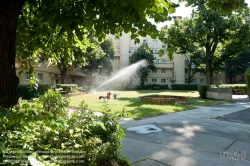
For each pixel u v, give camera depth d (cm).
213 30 2603
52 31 523
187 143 537
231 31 2631
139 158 427
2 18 315
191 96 2414
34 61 618
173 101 1472
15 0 325
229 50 3002
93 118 347
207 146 513
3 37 320
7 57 327
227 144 532
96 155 271
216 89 1914
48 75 3169
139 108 1174
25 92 1830
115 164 302
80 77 4969
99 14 335
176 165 394
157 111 1064
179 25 2830
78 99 1844
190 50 3059
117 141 329
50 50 591
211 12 2436
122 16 307
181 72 5791
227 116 989
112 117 346
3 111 203
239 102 1708
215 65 3114
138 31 333
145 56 5350
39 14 406
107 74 4878
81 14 380
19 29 488
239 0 752
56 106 484
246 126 756
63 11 384
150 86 5228
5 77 326
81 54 2922
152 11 313
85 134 305
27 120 193
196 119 888
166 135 616
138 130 676
